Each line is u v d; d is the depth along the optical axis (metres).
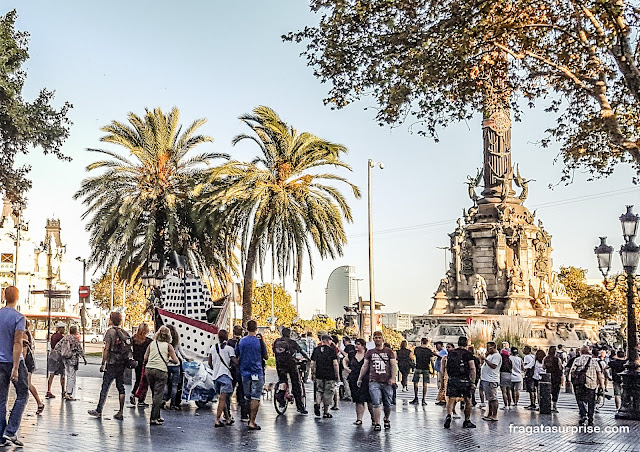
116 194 33.72
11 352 10.70
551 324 49.41
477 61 14.59
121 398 15.30
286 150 31.92
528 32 14.70
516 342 44.22
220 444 12.55
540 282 53.69
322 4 14.05
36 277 124.25
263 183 30.94
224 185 31.47
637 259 19.64
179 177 34.41
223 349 15.12
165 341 14.90
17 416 11.12
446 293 53.88
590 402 17.44
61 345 19.08
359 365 16.64
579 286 87.31
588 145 16.19
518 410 21.16
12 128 21.33
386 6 13.62
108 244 32.75
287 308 115.25
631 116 16.25
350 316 53.72
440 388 22.16
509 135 54.31
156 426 14.45
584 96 15.89
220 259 35.88
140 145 34.22
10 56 21.67
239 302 38.19
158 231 34.56
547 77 15.59
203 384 18.30
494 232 52.50
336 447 12.79
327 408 17.64
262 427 15.23
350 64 13.96
